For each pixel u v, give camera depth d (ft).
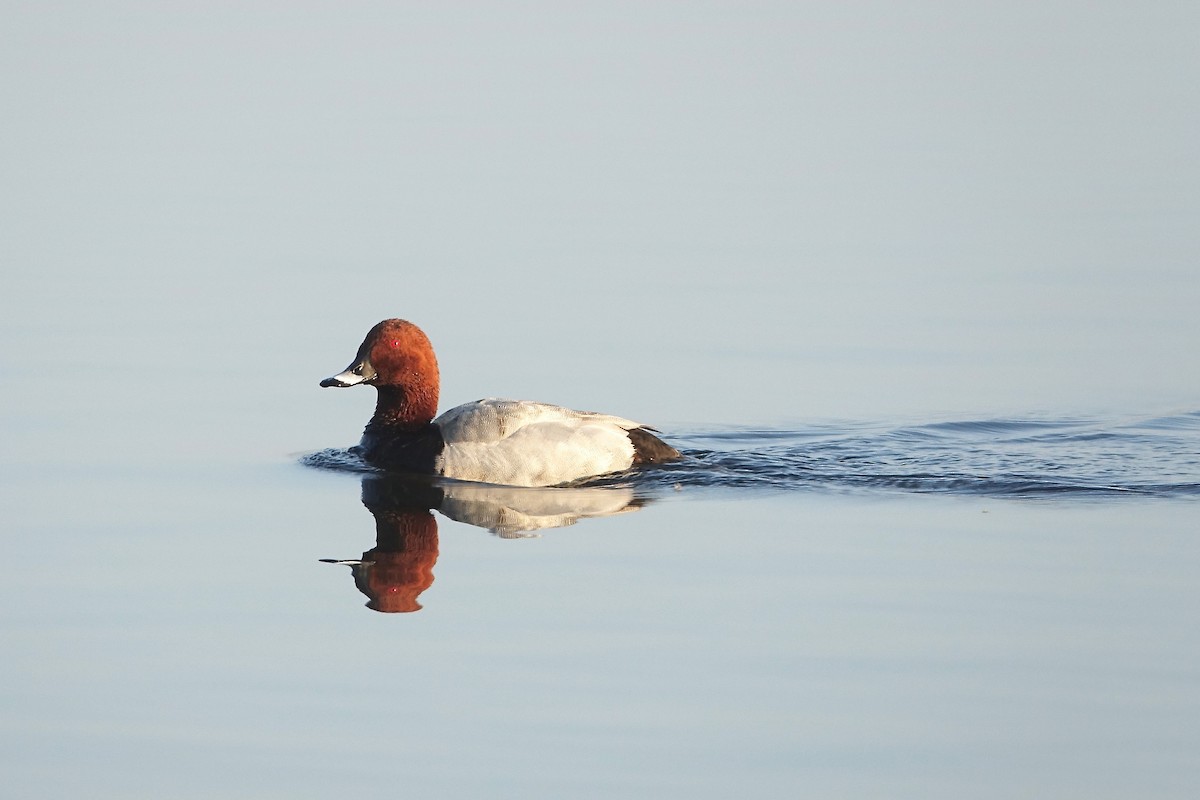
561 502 47.62
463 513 46.57
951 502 47.29
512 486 49.52
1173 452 53.21
